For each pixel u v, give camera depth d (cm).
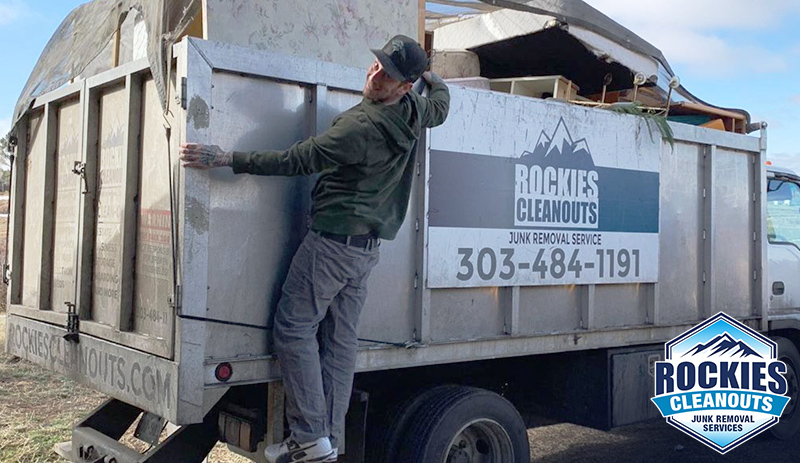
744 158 564
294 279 332
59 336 417
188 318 315
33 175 471
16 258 480
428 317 389
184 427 361
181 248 315
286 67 345
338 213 328
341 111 367
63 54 466
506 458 423
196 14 347
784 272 610
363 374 405
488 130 412
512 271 422
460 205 400
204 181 320
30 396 656
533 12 518
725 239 546
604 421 473
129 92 364
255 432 347
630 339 484
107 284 387
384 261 377
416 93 352
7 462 482
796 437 649
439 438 386
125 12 394
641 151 489
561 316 451
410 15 429
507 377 485
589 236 459
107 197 390
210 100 322
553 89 518
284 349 328
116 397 362
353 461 370
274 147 344
